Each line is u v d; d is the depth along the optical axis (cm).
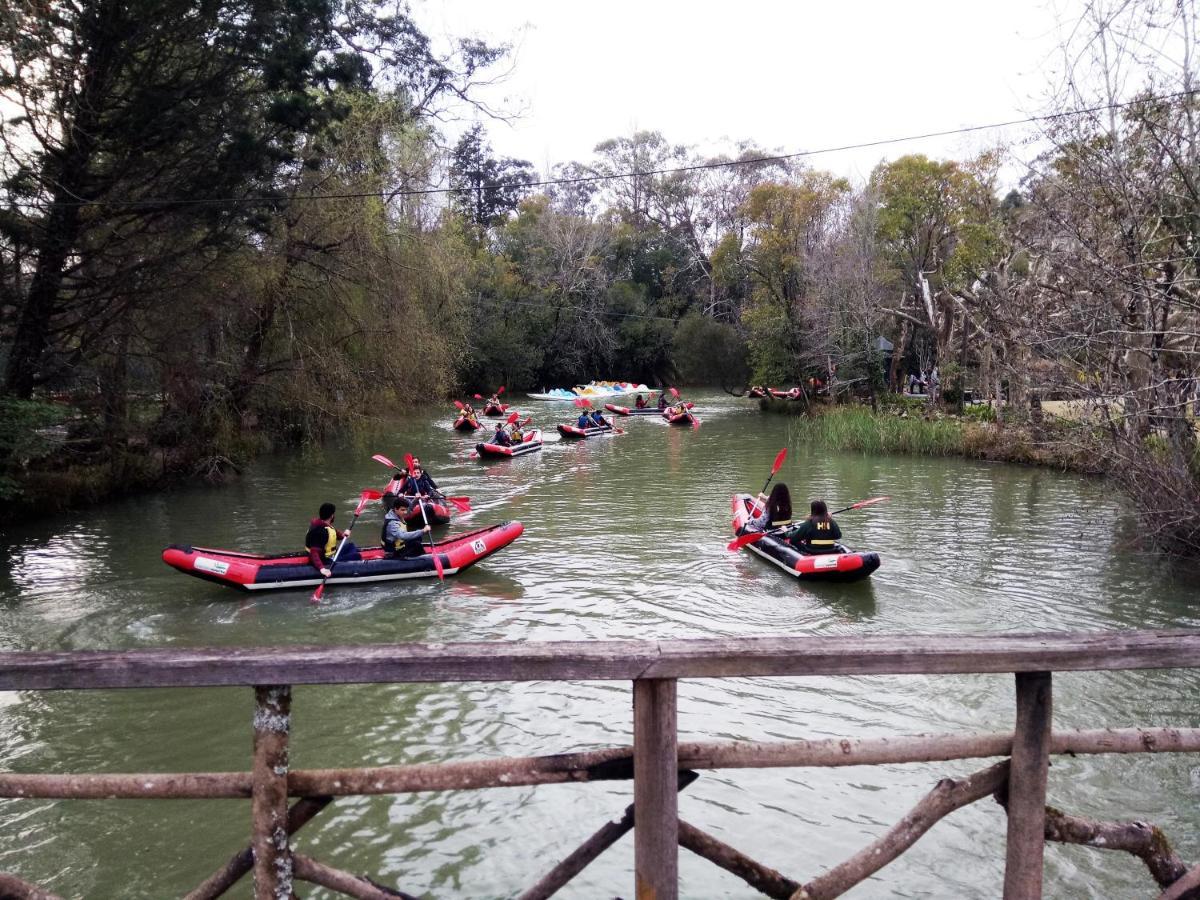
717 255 4591
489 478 1988
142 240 1570
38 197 1416
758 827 551
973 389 2842
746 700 735
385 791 242
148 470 1817
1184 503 1096
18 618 971
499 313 4900
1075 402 1280
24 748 657
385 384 2217
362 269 2102
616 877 496
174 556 1038
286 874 240
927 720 695
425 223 2859
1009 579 1112
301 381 2042
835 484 1853
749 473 2020
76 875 495
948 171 2989
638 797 234
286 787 238
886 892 479
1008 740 256
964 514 1530
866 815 567
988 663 234
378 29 2159
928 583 1095
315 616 969
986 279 1823
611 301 5550
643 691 231
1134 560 1197
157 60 1465
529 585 1087
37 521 1517
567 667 225
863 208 3231
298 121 1602
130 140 1455
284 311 2088
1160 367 1033
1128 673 787
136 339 1769
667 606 995
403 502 1420
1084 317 1084
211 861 509
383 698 744
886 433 2356
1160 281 998
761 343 3728
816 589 1065
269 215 1648
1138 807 563
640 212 6391
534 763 244
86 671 223
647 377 5759
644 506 1625
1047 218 1177
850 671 230
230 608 1000
